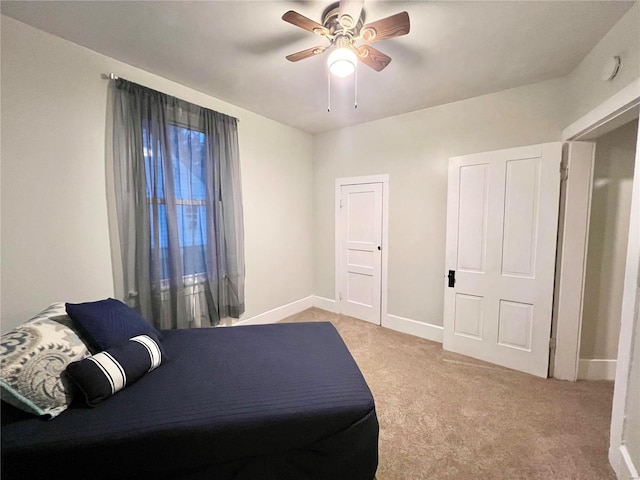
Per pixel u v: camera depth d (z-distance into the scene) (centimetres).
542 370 240
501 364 260
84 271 200
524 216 241
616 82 166
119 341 155
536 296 239
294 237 392
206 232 273
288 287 388
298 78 239
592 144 219
